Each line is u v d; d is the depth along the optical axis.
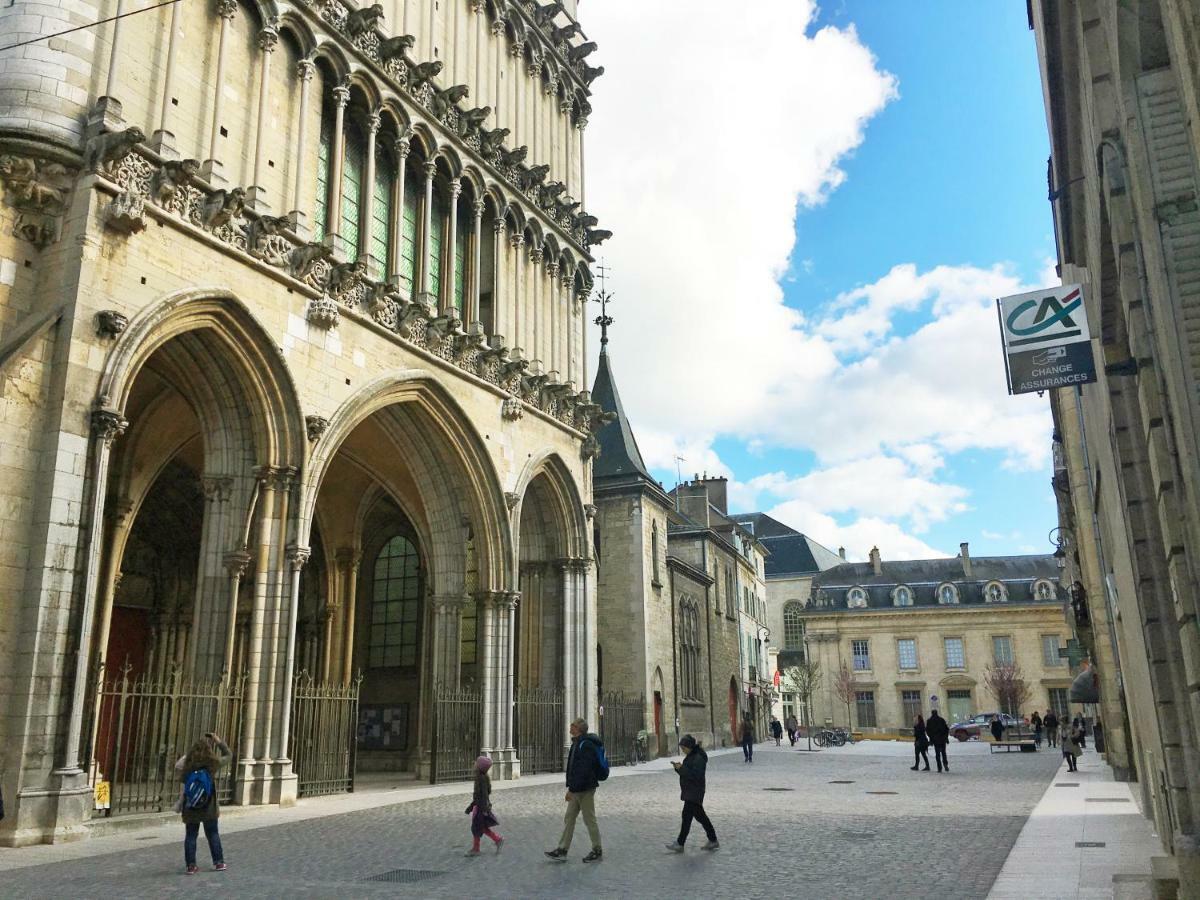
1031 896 9.84
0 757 14.70
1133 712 17.66
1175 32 4.92
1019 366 11.70
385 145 26.84
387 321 24.80
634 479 45.12
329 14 23.88
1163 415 6.86
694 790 13.82
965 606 85.62
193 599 30.22
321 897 10.32
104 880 11.38
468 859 13.01
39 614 15.16
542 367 33.06
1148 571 9.83
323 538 32.72
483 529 28.38
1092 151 8.70
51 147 16.88
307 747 22.19
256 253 20.67
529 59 35.19
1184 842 8.55
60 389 16.09
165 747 18.12
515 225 32.28
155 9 19.44
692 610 53.09
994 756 42.62
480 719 27.70
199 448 28.23
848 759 41.12
